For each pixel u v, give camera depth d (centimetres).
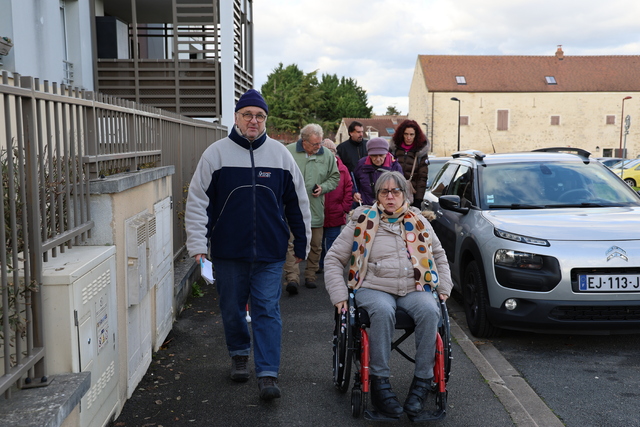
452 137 6431
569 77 6538
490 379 427
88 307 298
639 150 6525
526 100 6450
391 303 361
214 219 395
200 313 595
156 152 514
